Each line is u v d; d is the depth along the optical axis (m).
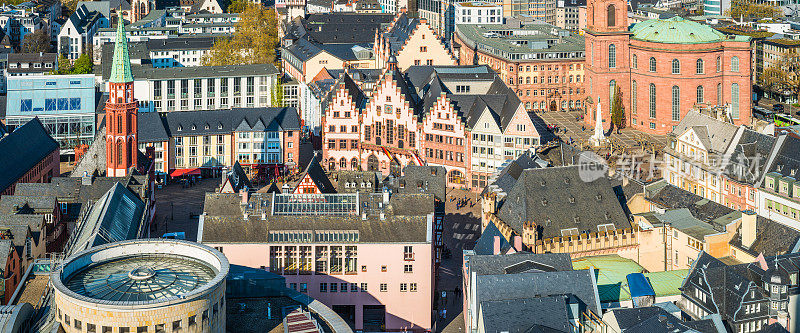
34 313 191.25
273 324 195.88
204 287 173.62
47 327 181.62
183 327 170.75
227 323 195.50
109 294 175.88
